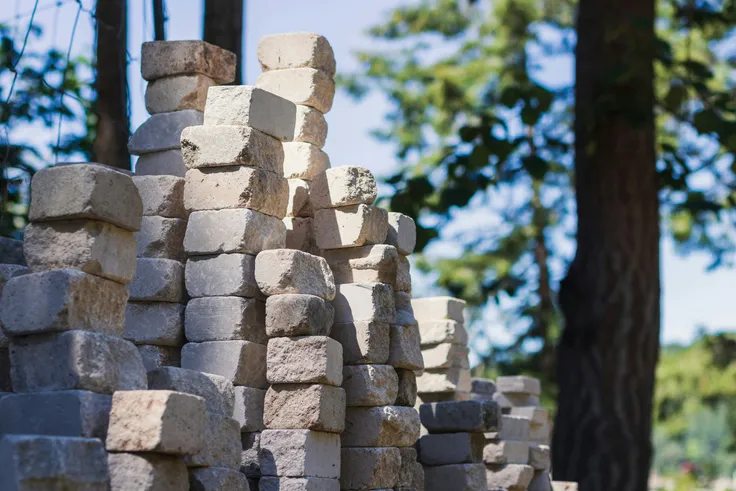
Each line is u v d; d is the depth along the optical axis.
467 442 9.75
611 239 12.41
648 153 12.71
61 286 6.32
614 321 12.18
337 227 8.55
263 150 8.24
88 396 6.20
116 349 6.47
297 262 7.96
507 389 12.84
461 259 26.39
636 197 12.53
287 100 8.47
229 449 7.01
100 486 5.91
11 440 5.49
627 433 11.89
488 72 26.36
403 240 9.09
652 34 12.39
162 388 6.89
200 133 8.16
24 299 6.38
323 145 9.22
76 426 6.13
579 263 12.62
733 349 26.88
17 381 6.38
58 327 6.29
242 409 7.90
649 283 12.41
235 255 8.06
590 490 11.77
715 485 41.28
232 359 7.96
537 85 12.98
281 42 9.12
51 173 6.55
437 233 13.05
